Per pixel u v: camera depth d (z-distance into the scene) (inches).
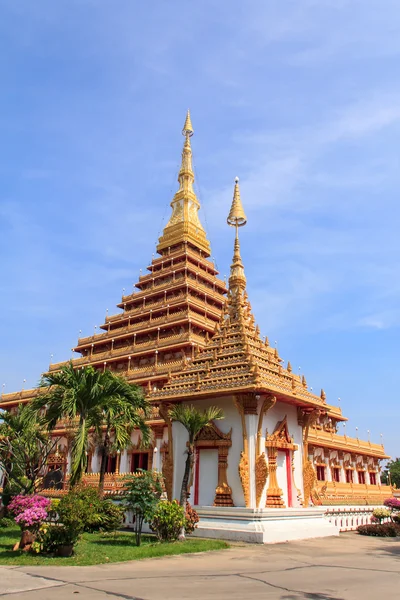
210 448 962.1
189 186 3129.9
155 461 1793.8
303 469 1055.0
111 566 567.2
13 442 1209.4
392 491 2258.9
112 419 988.6
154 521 772.6
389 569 593.0
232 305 1172.5
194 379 1016.9
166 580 481.4
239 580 490.0
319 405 1067.3
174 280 2623.0
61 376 930.7
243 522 835.4
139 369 2255.2
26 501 692.1
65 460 1999.3
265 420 947.3
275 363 1083.9
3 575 499.5
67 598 394.3
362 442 2463.1
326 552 735.1
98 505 904.9
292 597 418.6
